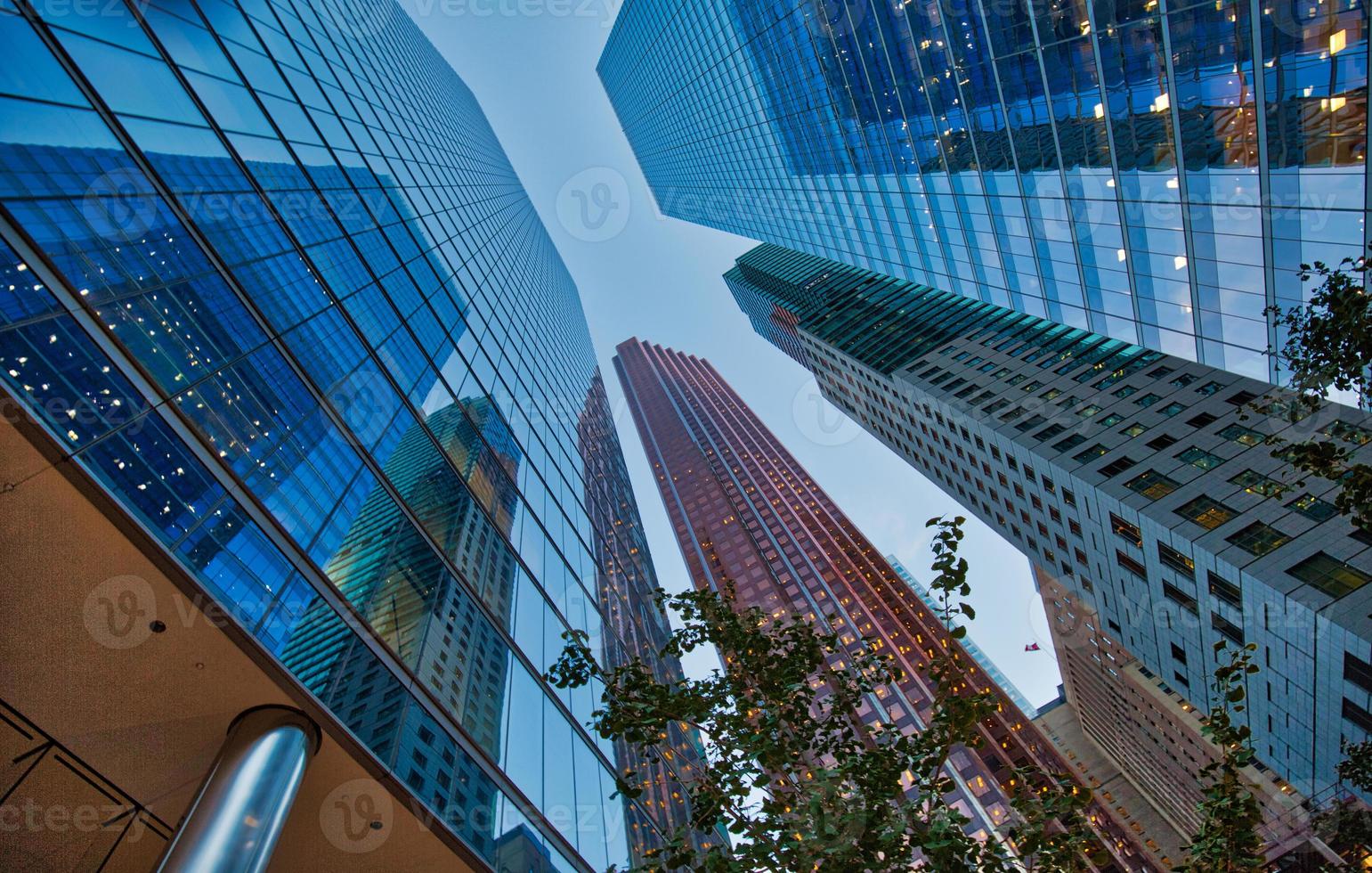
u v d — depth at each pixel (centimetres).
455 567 1497
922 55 3753
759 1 5172
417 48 6072
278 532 973
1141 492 3794
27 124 811
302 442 1155
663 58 8231
